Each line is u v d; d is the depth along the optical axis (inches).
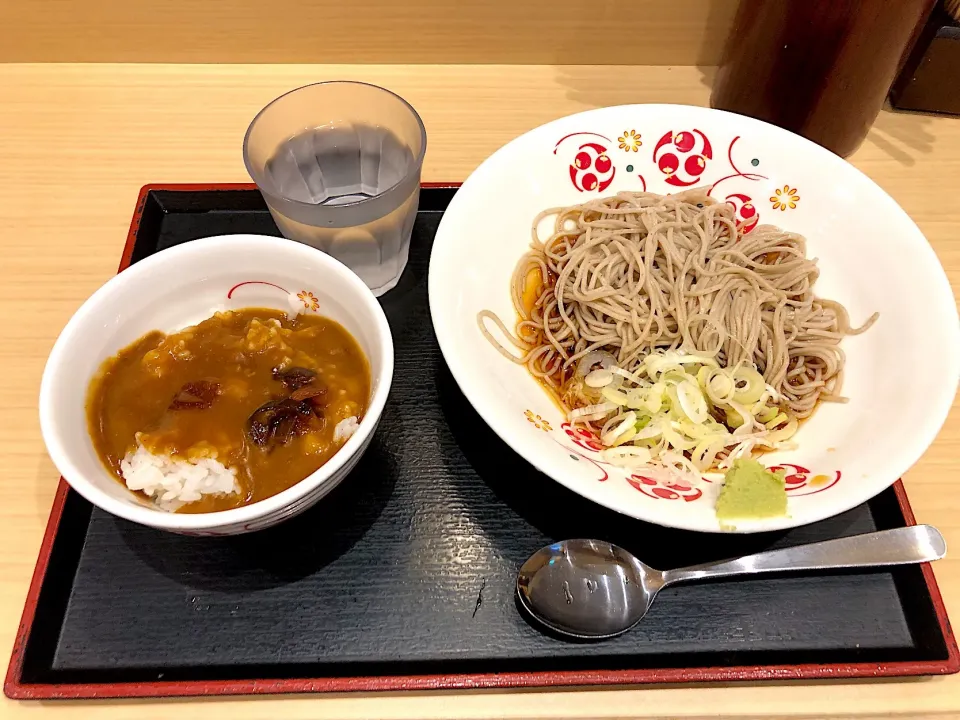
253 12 19.3
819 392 14.2
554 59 20.6
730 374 14.3
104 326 12.0
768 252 15.9
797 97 16.9
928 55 18.3
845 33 15.3
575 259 15.9
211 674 11.4
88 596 12.0
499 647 11.7
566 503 13.1
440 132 19.0
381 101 15.5
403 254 15.8
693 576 12.0
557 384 14.9
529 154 15.5
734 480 11.3
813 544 12.2
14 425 14.0
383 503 13.0
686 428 13.6
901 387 12.8
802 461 12.7
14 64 20.3
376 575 12.3
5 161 18.1
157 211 16.8
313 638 11.7
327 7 19.2
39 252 16.5
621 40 20.1
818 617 12.1
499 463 13.5
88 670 11.4
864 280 14.6
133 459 11.4
